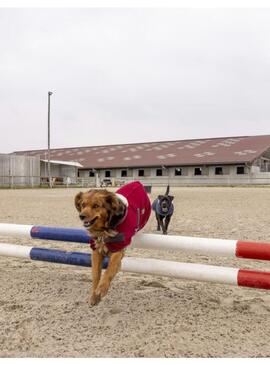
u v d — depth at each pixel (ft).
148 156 179.01
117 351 10.35
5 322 12.19
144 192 15.21
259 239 26.23
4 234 17.92
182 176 160.15
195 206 52.49
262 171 164.25
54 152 230.27
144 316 12.72
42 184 143.23
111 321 12.30
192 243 14.53
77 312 13.01
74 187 141.79
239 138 194.39
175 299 14.35
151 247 15.20
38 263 20.03
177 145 199.62
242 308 13.44
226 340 11.01
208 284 16.35
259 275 13.37
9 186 128.36
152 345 10.66
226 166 153.38
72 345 10.71
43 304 13.69
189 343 10.78
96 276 12.85
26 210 46.34
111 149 213.25
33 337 11.19
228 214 42.11
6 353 10.28
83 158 195.11
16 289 15.46
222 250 14.11
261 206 51.98
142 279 16.96
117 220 12.62
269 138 178.19
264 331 11.62
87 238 15.71
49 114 135.13
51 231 16.63
